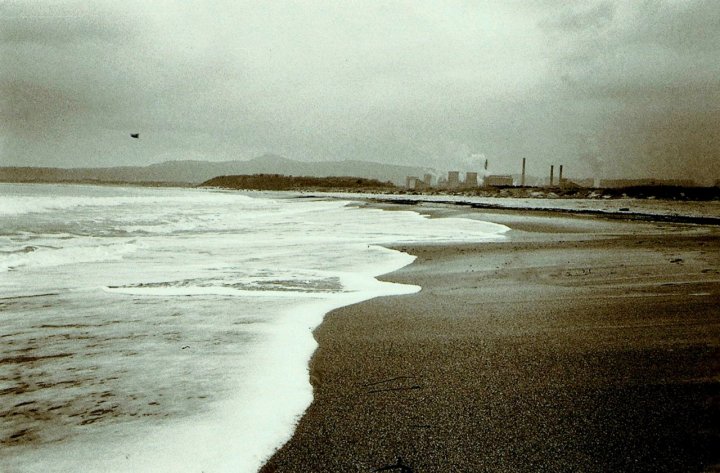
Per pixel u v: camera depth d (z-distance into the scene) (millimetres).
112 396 3328
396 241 14672
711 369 3697
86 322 5336
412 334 4766
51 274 8547
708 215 31875
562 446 2607
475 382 3506
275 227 20031
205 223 22047
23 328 5078
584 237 15977
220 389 3445
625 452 2539
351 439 2713
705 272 8375
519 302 6195
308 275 8602
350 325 5152
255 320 5402
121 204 39094
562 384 3439
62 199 39656
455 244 13742
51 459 2512
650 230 19219
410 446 2627
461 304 6137
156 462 2482
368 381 3570
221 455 2551
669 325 4930
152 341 4621
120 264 9852
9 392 3402
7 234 15078
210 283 7797
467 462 2465
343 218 26219
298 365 3932
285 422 2922
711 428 2783
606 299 6270
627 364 3820
